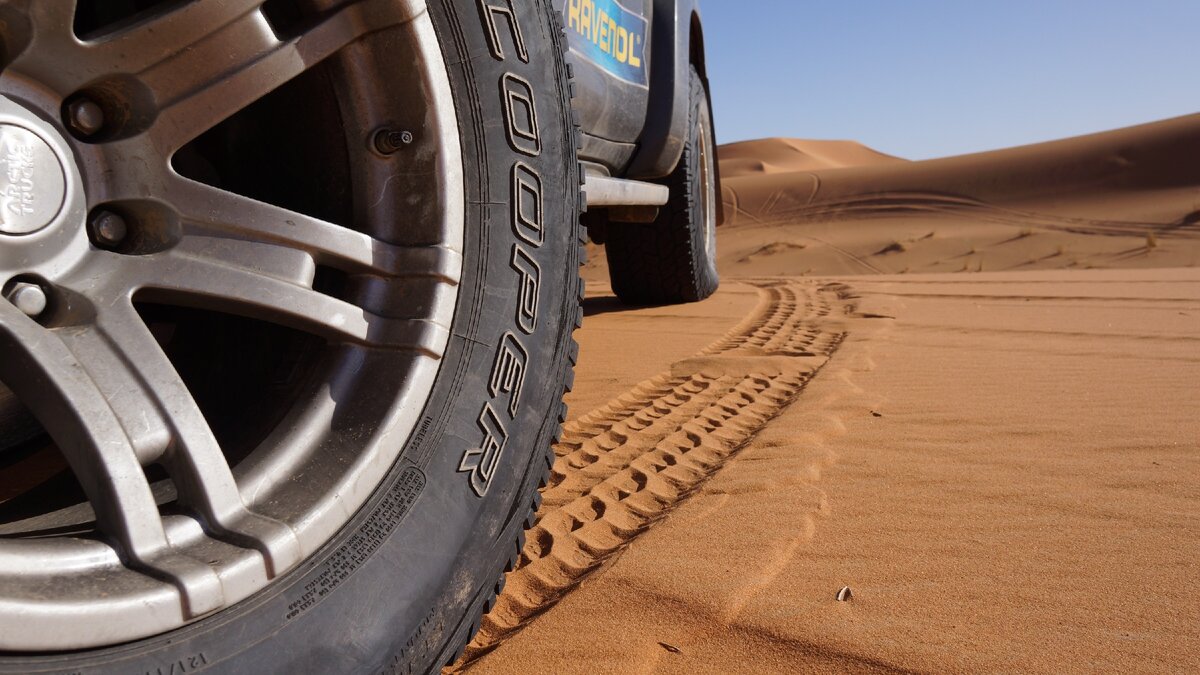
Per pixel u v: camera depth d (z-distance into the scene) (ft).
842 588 6.12
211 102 4.36
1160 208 146.72
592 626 5.71
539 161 5.80
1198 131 170.91
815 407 11.30
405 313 4.98
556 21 6.24
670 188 19.30
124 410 3.93
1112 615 5.72
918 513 7.61
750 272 127.65
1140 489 8.10
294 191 5.30
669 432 10.48
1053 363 14.43
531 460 5.59
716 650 5.43
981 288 28.25
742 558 6.70
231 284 4.39
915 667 5.15
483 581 5.10
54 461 6.48
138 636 3.61
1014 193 169.89
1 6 3.74
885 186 183.21
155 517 3.86
